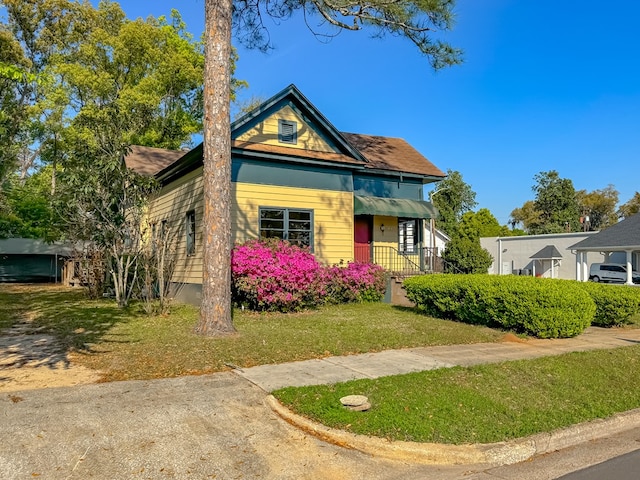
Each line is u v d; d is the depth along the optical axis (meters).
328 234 15.30
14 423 4.66
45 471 3.82
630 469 4.32
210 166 9.17
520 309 9.73
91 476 3.79
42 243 28.55
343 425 4.84
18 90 31.34
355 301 15.16
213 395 5.68
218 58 9.27
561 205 56.72
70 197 14.18
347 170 15.89
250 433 4.73
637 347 8.92
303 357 7.59
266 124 14.56
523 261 35.59
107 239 13.77
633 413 5.69
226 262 9.21
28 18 33.03
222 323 9.05
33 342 8.62
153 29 28.52
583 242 27.53
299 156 14.55
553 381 6.58
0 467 3.84
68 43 32.75
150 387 5.91
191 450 4.31
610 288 11.73
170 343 8.30
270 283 12.12
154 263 13.91
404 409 5.21
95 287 16.45
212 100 9.23
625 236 25.34
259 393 5.82
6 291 20.78
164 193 17.45
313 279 12.92
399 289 15.28
